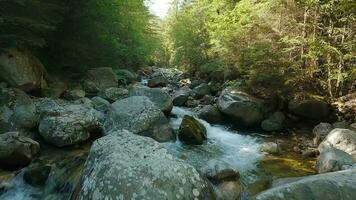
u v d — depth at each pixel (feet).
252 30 41.04
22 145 20.95
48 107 27.81
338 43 35.19
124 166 14.01
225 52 44.68
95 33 46.85
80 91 38.58
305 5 35.50
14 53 33.96
